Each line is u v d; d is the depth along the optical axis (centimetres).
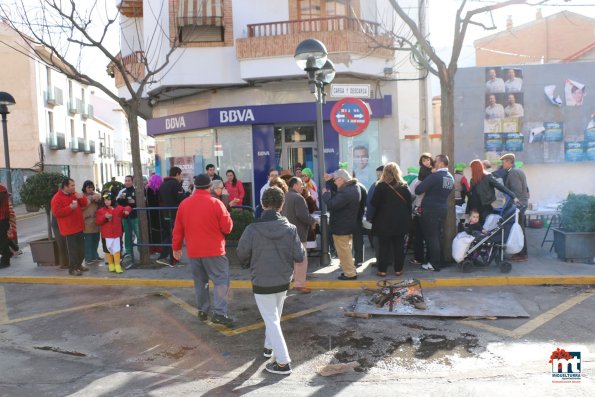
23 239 1485
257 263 451
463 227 873
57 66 870
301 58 787
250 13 1294
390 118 1320
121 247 881
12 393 419
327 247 852
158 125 1509
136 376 453
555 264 796
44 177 949
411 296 618
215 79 1277
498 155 1277
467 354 476
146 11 1309
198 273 588
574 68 1254
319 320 592
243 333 561
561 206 855
